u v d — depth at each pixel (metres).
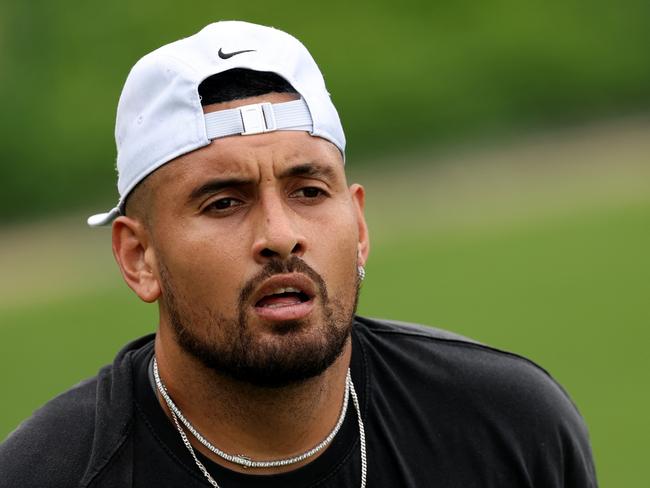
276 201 9.23
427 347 10.76
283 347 9.06
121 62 87.94
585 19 88.25
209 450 9.73
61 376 36.59
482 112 83.88
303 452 9.75
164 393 9.80
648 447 26.62
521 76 85.56
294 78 9.58
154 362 10.06
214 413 9.62
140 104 9.78
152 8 89.50
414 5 89.75
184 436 9.73
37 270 59.28
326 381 9.59
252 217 9.27
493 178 68.56
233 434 9.65
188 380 9.62
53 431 9.87
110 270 55.91
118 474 9.64
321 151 9.48
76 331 42.94
